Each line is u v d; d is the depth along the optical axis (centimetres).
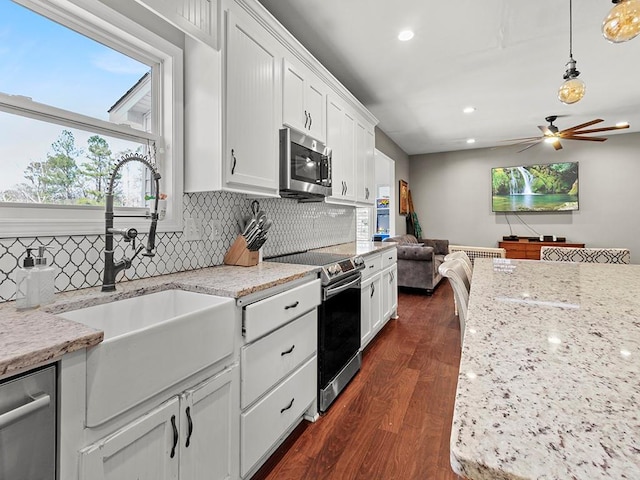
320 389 201
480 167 686
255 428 147
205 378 123
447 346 307
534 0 224
